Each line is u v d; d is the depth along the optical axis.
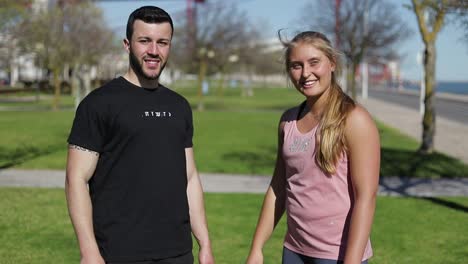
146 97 2.90
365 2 25.14
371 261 5.54
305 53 2.70
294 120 2.85
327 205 2.67
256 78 117.56
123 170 2.82
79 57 33.22
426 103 13.94
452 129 21.06
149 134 2.82
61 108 32.69
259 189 9.40
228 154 13.71
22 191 8.95
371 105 38.12
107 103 2.82
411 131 20.45
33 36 31.06
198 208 3.19
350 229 2.60
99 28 35.56
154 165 2.83
